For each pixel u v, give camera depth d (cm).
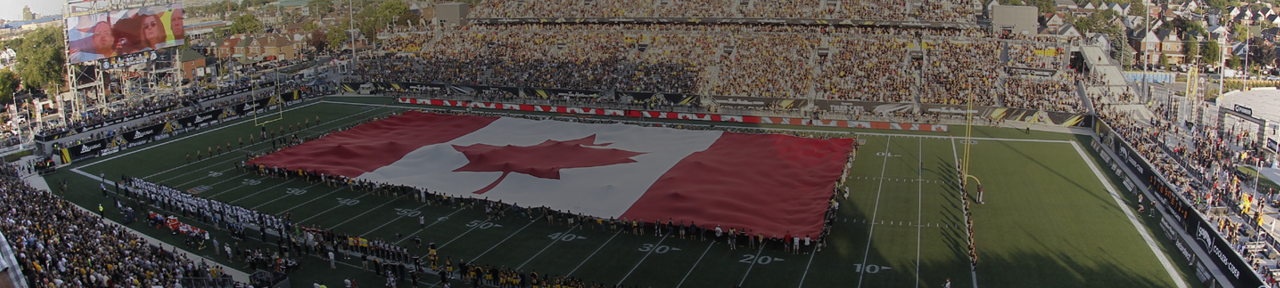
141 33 10488
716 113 9956
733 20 12419
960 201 6169
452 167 7231
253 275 4478
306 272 4862
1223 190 6003
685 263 4891
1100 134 8344
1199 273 4559
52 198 5844
